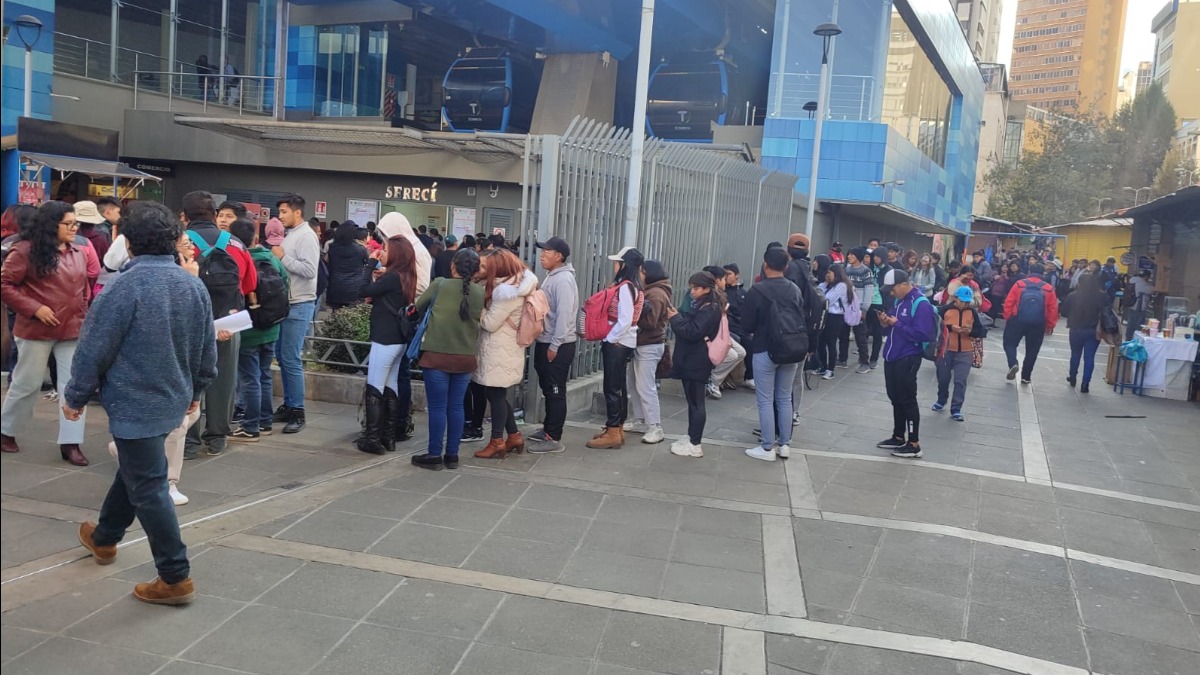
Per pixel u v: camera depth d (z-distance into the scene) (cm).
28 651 366
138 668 360
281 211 722
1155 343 1185
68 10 2122
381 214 2183
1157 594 506
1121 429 972
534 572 480
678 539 543
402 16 2391
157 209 405
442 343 633
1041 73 16400
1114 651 432
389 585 451
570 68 2478
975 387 1220
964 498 667
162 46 2325
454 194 2120
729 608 452
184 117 1468
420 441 734
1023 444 869
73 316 600
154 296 392
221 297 623
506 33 2473
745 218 1345
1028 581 513
